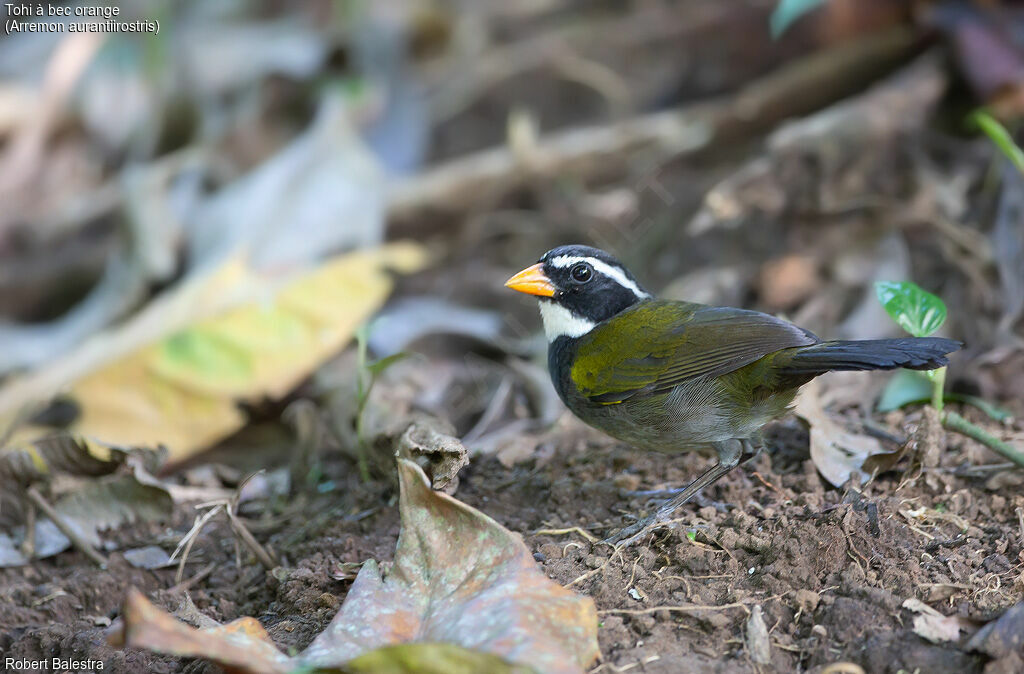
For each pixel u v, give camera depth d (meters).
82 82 16.33
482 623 6.33
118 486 9.24
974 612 6.85
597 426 9.29
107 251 15.70
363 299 12.41
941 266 11.52
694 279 12.69
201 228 14.66
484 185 15.73
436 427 9.01
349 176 14.80
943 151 13.03
